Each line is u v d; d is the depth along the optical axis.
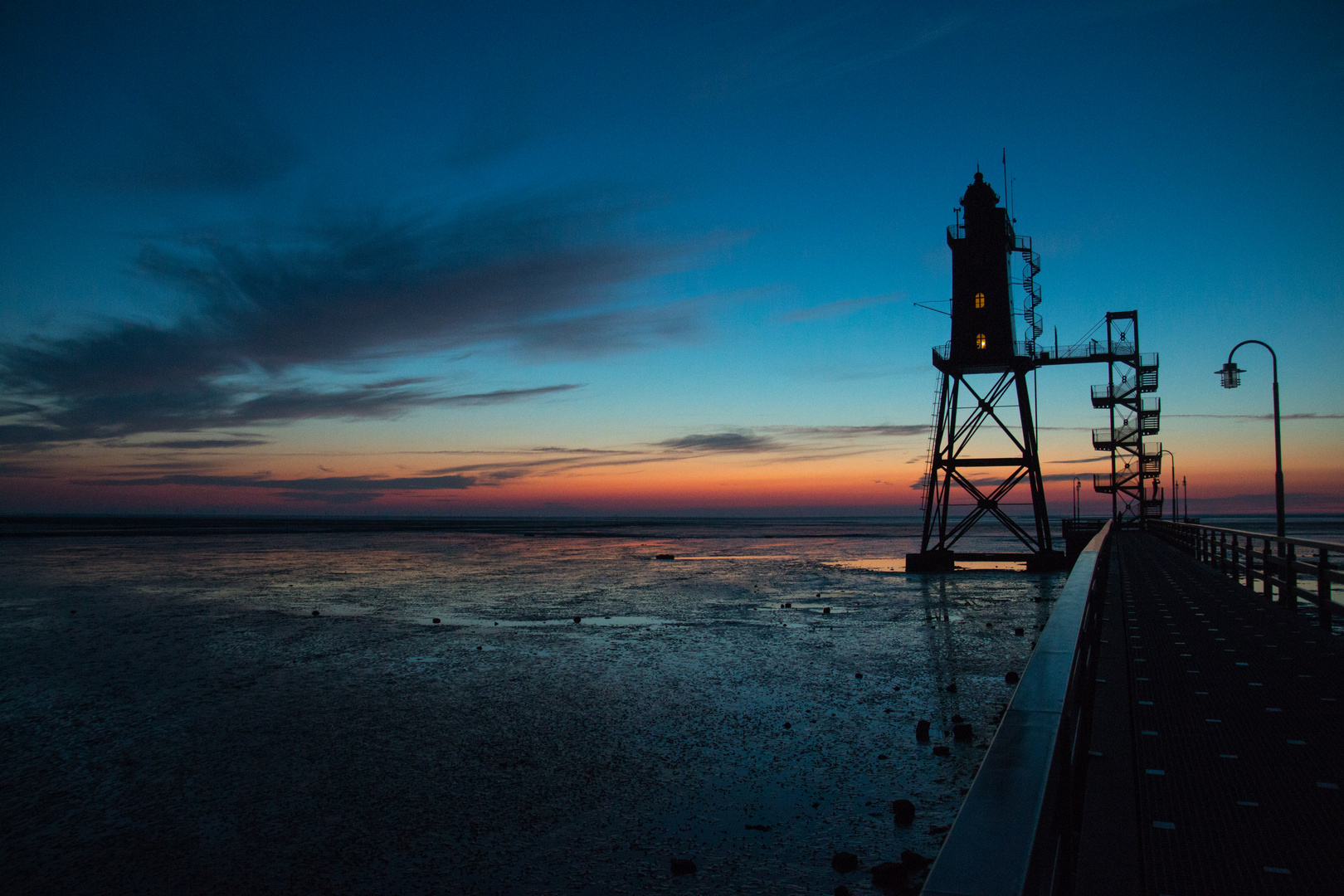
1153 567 22.44
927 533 48.03
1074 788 4.66
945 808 9.88
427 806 10.34
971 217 45.97
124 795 10.94
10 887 8.48
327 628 25.53
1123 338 46.97
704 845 9.02
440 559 63.22
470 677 17.94
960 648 20.92
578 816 9.91
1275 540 14.72
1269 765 5.96
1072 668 3.31
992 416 47.56
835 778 11.02
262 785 11.19
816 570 50.41
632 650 21.23
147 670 19.12
